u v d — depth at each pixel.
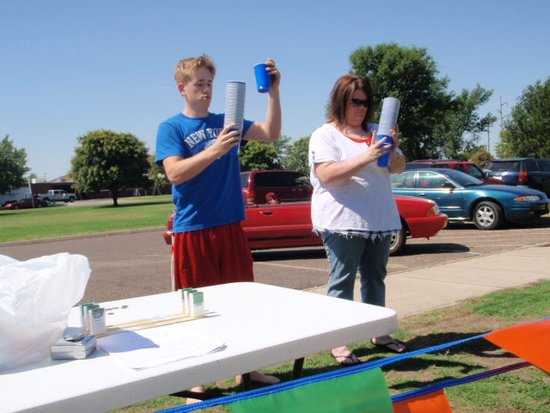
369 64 51.22
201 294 1.84
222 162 3.03
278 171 13.35
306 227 8.77
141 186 53.75
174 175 2.54
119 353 1.45
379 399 1.49
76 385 1.23
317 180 3.64
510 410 3.00
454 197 12.75
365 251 3.73
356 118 3.59
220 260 3.03
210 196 2.98
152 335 1.62
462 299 5.52
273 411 1.34
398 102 3.20
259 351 1.46
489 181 16.73
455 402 3.10
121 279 8.29
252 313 1.85
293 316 1.79
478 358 3.80
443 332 4.40
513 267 7.24
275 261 9.33
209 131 3.01
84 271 1.51
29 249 13.97
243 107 2.43
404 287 6.27
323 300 2.03
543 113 48.72
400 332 4.46
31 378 1.29
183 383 1.33
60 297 1.44
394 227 3.63
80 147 52.25
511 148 51.31
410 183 13.45
